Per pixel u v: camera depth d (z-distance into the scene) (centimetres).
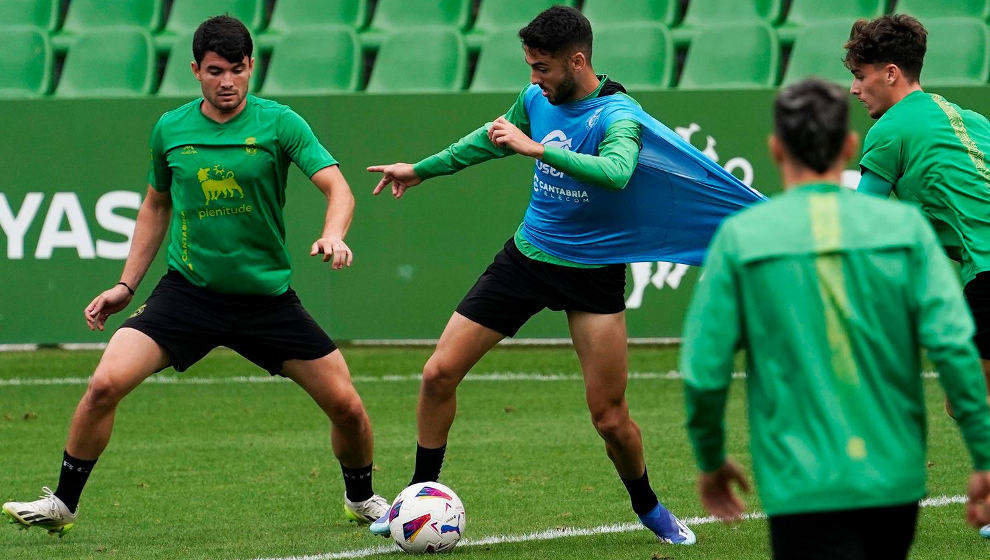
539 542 1864
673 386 3347
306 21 4691
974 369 973
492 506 2144
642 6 4506
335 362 1895
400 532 1777
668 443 2664
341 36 4494
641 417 2959
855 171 3797
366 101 3888
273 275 1858
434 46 4422
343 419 1912
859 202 1013
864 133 3825
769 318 1000
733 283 1009
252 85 4597
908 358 1001
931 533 1841
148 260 1945
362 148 3894
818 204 1008
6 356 4016
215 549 1853
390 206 3884
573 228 1780
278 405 3241
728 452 2578
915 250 994
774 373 1000
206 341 1862
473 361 1833
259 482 2394
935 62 4103
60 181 3928
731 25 4297
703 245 1852
